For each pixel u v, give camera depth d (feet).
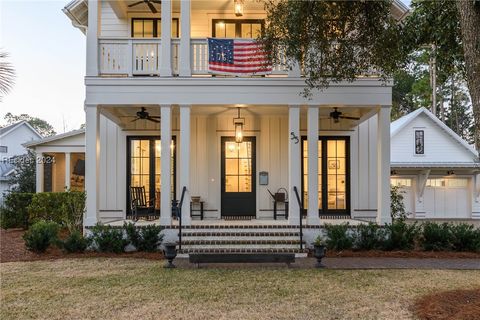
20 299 18.13
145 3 36.19
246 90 30.66
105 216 38.17
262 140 38.32
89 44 30.50
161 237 29.30
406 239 29.09
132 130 38.40
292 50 23.82
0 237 39.04
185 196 30.22
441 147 67.41
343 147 38.88
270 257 23.50
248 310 16.53
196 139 38.19
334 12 23.59
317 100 30.55
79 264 25.38
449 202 66.74
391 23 24.68
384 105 30.50
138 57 31.09
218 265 25.13
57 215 34.83
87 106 30.27
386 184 30.66
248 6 36.47
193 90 30.58
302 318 15.62
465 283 20.49
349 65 25.20
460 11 19.03
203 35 38.01
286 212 37.19
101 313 16.26
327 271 23.29
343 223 30.83
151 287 19.89
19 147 92.84
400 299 17.85
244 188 38.22
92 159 30.17
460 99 111.65
